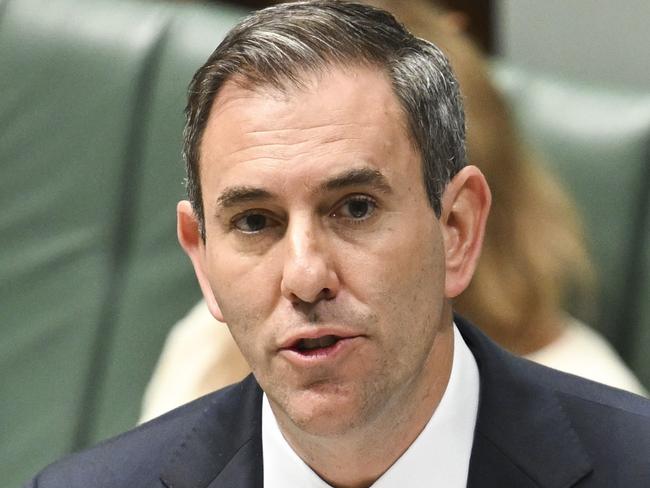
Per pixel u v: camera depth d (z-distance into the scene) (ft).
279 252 9.51
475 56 17.58
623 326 18.93
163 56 21.86
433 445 10.34
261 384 9.79
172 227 21.36
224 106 9.59
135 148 21.71
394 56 9.73
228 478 10.88
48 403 21.18
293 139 9.34
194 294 21.12
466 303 16.47
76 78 22.25
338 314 9.34
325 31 9.66
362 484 10.41
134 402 20.80
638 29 21.68
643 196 19.02
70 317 21.48
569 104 19.75
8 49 22.71
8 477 20.94
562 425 10.45
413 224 9.58
